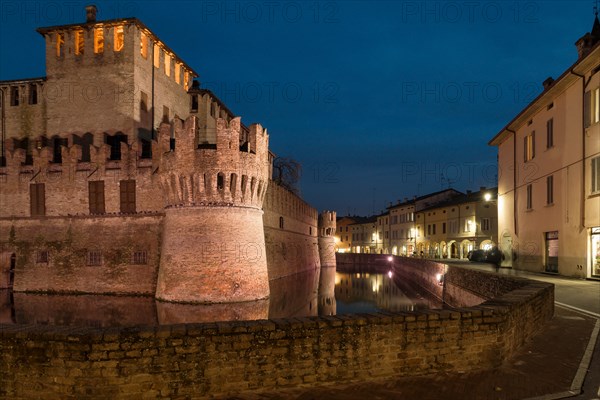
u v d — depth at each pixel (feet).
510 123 139.85
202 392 27.76
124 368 26.86
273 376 28.94
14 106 165.48
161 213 134.72
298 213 238.48
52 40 162.61
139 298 128.16
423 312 32.60
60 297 131.64
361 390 28.86
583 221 95.96
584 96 96.22
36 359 27.37
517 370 32.22
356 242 474.49
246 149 124.36
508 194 149.28
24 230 144.56
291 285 181.16
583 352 36.58
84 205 141.49
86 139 157.79
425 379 30.66
